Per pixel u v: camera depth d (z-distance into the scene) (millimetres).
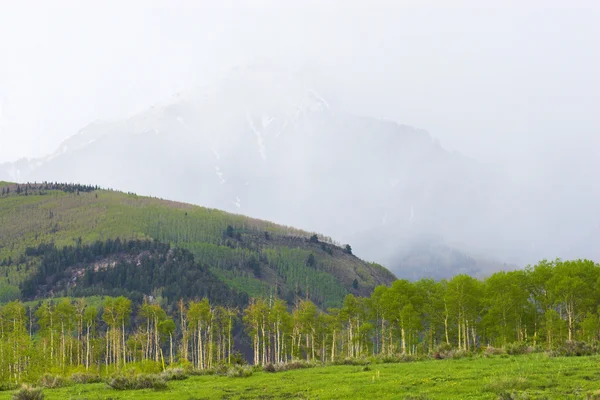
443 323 90750
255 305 112188
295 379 40312
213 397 33938
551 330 74375
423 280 95562
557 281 77000
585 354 44812
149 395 35562
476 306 85062
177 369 48656
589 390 27156
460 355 51469
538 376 32344
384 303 91688
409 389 31703
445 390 30312
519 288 79750
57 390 41125
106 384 40375
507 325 80312
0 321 96875
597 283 77062
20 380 72875
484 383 31516
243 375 45000
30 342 86125
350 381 36625
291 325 106375
